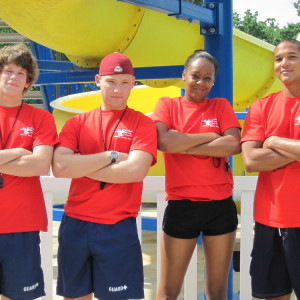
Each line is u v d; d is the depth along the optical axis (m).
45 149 3.34
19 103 3.41
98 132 3.45
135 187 3.46
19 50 3.36
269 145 3.37
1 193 3.28
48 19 5.32
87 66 6.26
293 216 3.32
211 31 5.16
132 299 3.49
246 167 3.46
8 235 3.28
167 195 3.82
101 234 3.34
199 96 3.73
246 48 8.40
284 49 3.41
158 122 3.71
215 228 3.68
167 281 3.77
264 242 3.43
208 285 3.77
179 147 3.59
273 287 3.42
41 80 6.59
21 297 3.30
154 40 6.32
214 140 3.60
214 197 3.64
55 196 6.81
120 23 5.82
